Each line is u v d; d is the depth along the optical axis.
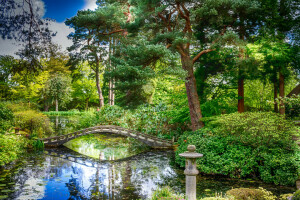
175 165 13.26
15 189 9.07
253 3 12.36
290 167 8.91
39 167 12.67
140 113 22.81
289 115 15.94
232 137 11.00
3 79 22.77
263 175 9.45
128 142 22.14
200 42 15.60
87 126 26.27
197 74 16.23
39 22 7.58
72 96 50.44
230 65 15.37
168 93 22.39
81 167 12.88
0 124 15.44
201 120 13.63
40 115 20.27
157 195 6.14
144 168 12.62
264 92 19.73
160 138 19.56
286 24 14.65
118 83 12.61
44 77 30.48
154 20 15.09
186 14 13.53
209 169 10.48
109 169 12.45
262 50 12.75
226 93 16.09
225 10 12.93
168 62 12.62
